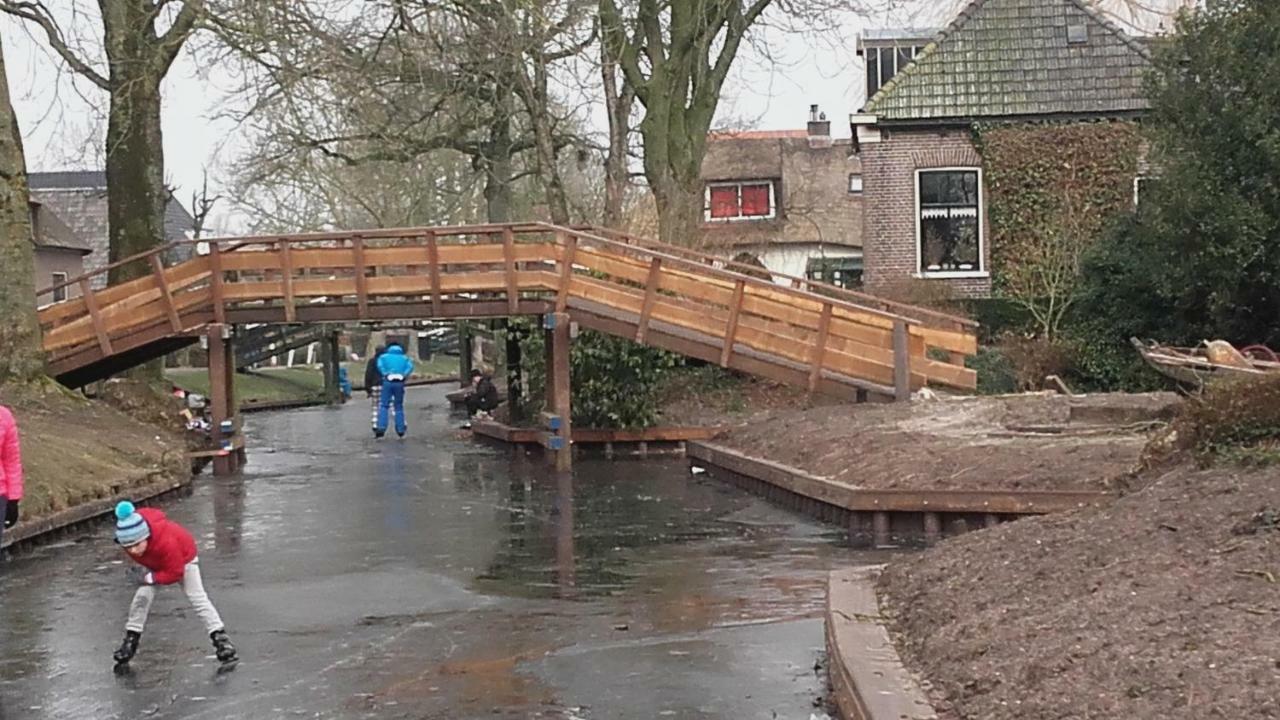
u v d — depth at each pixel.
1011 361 25.28
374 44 25.67
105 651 9.38
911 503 13.50
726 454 18.75
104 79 25.80
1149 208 23.67
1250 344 23.14
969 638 6.72
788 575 11.55
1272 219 22.25
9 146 20.75
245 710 7.76
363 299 21.33
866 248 29.59
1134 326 24.73
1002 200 28.80
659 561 12.44
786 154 57.22
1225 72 22.53
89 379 24.05
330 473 21.19
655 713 7.34
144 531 8.76
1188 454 9.41
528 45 26.06
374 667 8.69
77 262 52.19
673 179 28.98
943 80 29.48
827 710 7.29
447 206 41.94
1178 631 5.94
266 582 11.86
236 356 45.69
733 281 20.45
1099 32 29.66
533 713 7.43
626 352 22.72
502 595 11.00
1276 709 4.98
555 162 31.28
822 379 20.08
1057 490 12.88
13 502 10.40
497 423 26.58
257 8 23.11
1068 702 5.52
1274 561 6.62
